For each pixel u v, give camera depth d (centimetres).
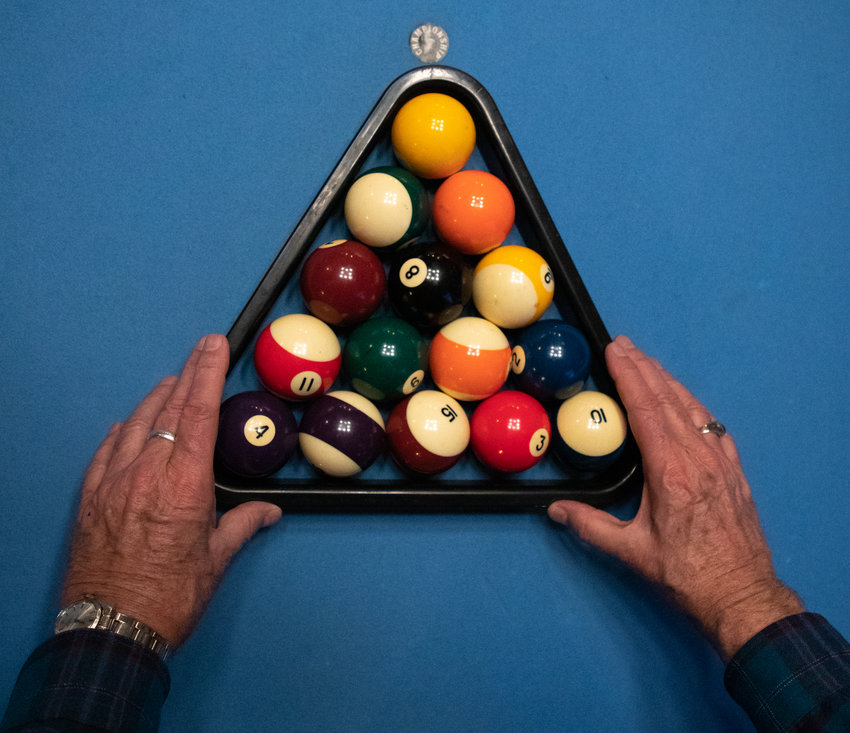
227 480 83
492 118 86
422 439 81
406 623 91
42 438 87
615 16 98
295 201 91
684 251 98
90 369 88
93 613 59
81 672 55
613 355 86
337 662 89
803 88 102
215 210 90
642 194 98
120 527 66
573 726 92
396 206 81
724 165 100
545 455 92
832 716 60
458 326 84
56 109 88
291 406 89
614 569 94
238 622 88
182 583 67
